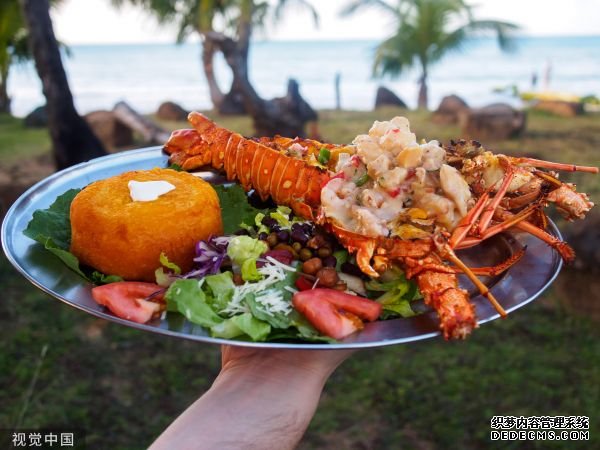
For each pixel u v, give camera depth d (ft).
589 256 2.85
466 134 6.21
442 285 0.96
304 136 5.10
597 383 2.40
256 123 4.98
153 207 1.15
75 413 2.28
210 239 1.17
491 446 2.10
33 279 1.02
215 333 0.91
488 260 1.17
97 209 1.14
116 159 1.58
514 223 1.12
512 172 1.16
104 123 5.81
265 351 1.03
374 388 2.43
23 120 8.11
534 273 1.05
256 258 1.11
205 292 1.03
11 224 1.20
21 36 8.54
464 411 2.28
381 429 2.21
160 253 1.14
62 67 3.76
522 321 2.87
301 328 0.92
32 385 2.40
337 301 0.96
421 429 2.21
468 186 1.16
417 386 2.43
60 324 2.87
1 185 4.55
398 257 1.05
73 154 3.87
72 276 1.06
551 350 2.63
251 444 0.89
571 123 7.00
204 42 7.55
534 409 2.27
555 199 1.16
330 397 2.38
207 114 7.80
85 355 2.64
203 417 0.91
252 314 0.95
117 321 0.90
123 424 2.24
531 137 6.19
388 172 1.14
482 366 2.53
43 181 1.39
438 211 1.10
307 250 1.14
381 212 1.13
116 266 1.13
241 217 1.38
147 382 2.49
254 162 1.47
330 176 1.29
